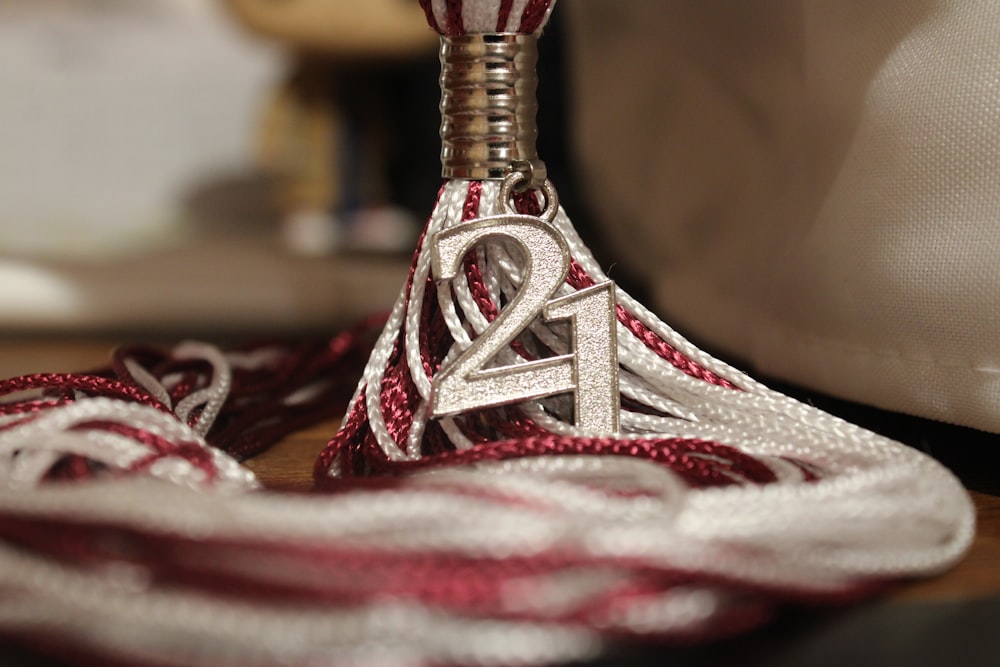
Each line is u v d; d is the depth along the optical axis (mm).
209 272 511
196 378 283
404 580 193
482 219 233
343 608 192
